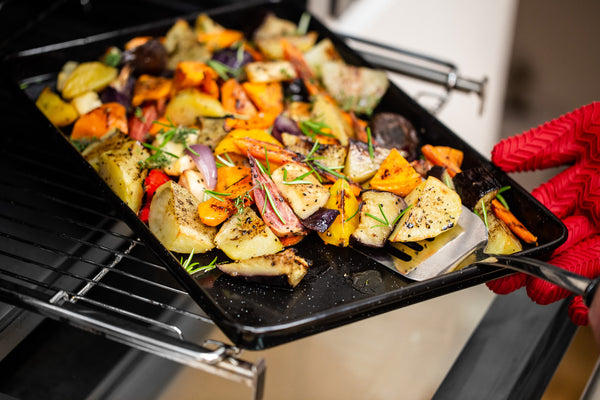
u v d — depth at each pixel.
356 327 0.93
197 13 1.04
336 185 0.82
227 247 0.79
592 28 1.20
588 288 0.70
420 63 1.47
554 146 0.85
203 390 0.84
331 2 1.40
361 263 0.80
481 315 0.95
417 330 0.94
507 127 1.41
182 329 0.84
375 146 0.88
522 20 1.29
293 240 0.81
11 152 0.95
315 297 0.77
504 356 0.85
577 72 1.25
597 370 0.81
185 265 0.78
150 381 0.83
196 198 0.83
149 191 0.84
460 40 1.44
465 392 0.83
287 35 1.04
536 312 0.88
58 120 0.91
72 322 0.71
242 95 0.93
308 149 0.88
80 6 1.21
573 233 0.83
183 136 0.87
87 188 0.92
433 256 0.80
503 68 1.39
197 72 0.91
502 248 0.80
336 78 0.97
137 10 1.22
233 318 0.75
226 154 0.85
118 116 0.90
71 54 0.98
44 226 0.86
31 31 1.14
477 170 0.84
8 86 0.93
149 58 0.95
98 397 0.82
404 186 0.84
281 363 0.88
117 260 0.80
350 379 0.90
